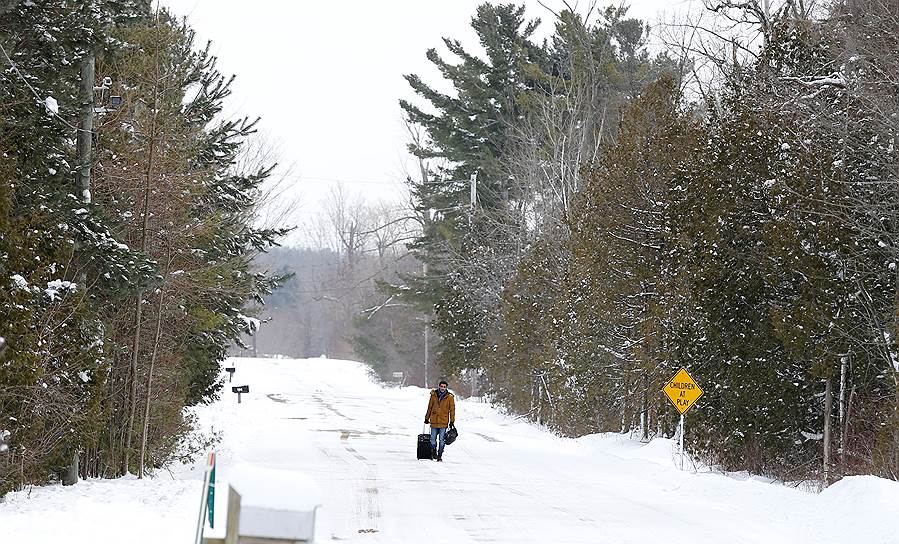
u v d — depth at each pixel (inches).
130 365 3097.9
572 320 5088.6
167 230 3088.1
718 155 3553.2
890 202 3159.5
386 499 2588.6
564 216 5044.3
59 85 2429.9
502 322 6796.3
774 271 3363.7
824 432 3353.8
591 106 6909.5
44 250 2379.4
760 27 4148.6
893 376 3144.7
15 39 2349.9
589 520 2299.5
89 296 2618.1
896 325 3016.7
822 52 3491.6
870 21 3169.3
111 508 2057.1
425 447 3742.6
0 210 2096.5
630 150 4360.2
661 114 4325.8
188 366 3769.7
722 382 3558.1
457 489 2861.7
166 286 3112.7
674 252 3937.0
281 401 7549.2
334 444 4352.9
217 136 3909.9
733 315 3496.6
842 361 3294.8
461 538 1994.3
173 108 3189.0
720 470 3710.6
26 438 2386.8
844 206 3132.4
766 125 3476.9
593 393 4864.7
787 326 3213.6
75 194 2623.0
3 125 2287.2
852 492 2298.2
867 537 2026.3
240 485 774.5
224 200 3799.2
